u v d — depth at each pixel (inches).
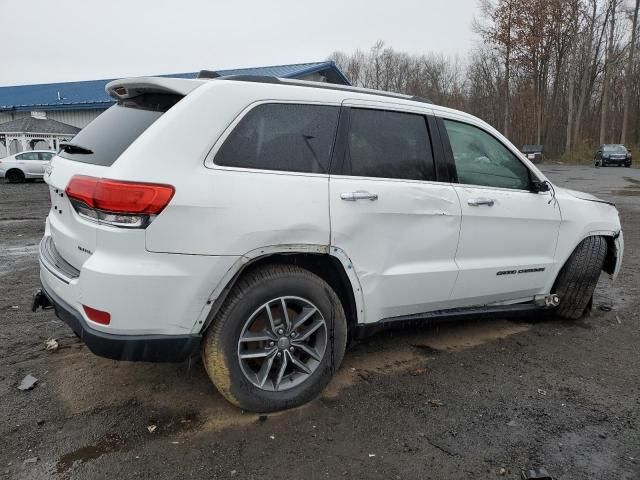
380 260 132.7
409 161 141.0
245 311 115.1
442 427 119.4
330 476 101.7
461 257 149.6
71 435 113.3
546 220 168.2
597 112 2101.4
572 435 117.2
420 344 166.9
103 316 104.7
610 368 152.5
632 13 1812.3
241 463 105.1
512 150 165.5
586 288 182.1
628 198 619.2
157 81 116.1
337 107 130.6
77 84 1486.2
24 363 148.2
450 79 2652.6
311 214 119.2
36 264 273.6
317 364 126.8
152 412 123.0
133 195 102.0
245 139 115.7
